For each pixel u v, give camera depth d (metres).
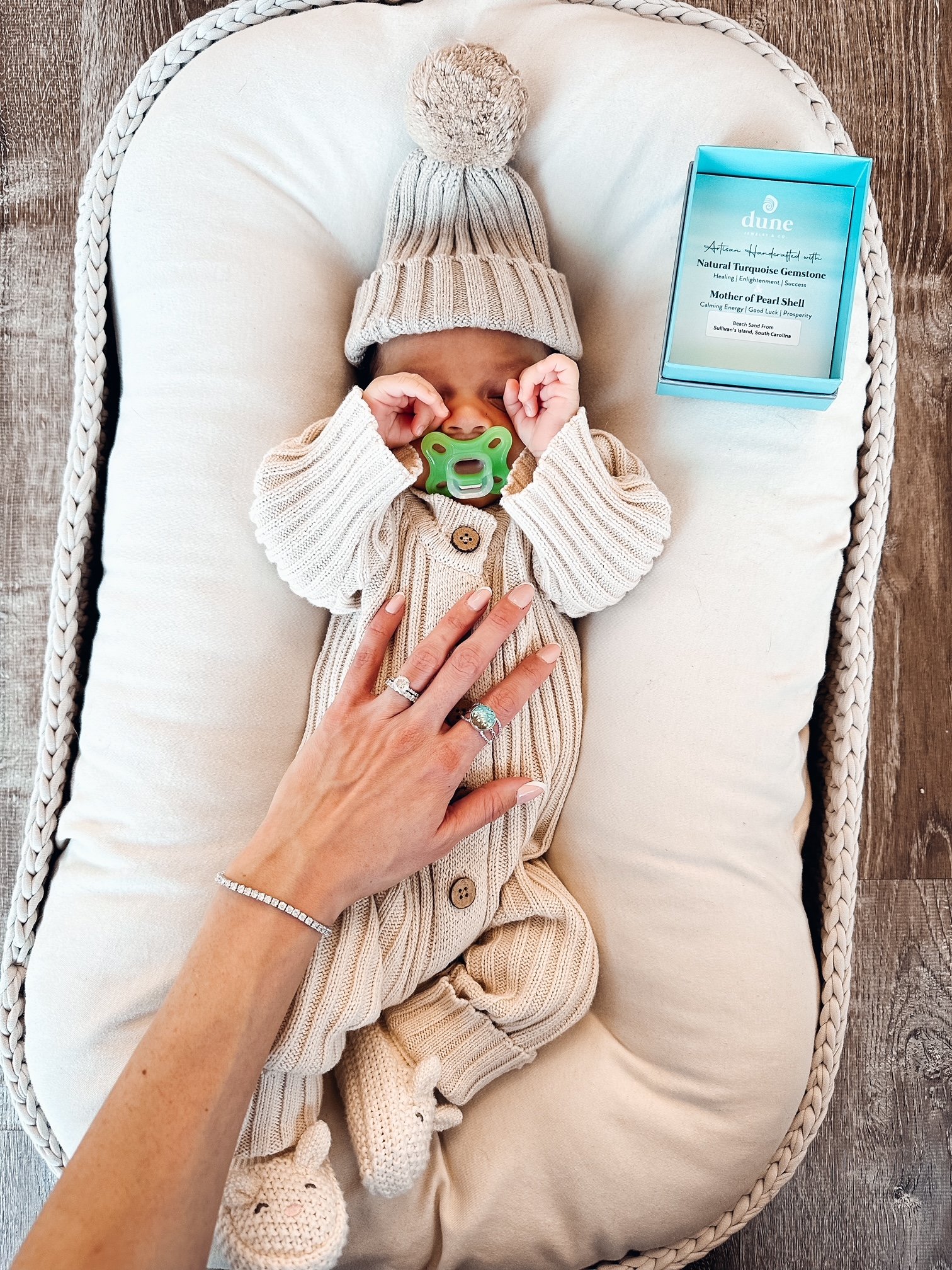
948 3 1.42
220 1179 0.73
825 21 1.42
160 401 1.08
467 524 1.05
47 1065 0.95
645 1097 1.00
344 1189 0.95
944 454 1.41
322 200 1.13
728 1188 1.00
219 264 1.09
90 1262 0.65
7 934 1.06
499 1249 0.97
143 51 1.41
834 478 1.07
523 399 1.01
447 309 1.02
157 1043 0.75
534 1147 0.99
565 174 1.13
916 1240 1.32
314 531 0.99
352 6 1.12
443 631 0.95
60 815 1.08
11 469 1.39
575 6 1.13
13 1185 1.30
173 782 1.01
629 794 1.04
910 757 1.39
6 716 1.37
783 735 1.04
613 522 1.00
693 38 1.10
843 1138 1.34
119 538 1.08
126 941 0.96
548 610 1.08
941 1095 1.35
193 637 1.04
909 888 1.38
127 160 1.11
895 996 1.36
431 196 1.10
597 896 1.06
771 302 0.98
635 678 1.06
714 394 1.04
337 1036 0.92
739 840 1.02
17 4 1.41
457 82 1.01
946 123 1.43
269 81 1.10
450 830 0.90
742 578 1.04
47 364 1.39
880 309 1.11
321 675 1.08
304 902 0.82
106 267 1.14
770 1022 0.99
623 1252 1.01
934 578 1.40
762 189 0.97
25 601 1.38
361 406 0.96
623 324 1.13
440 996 1.01
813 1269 1.32
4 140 1.40
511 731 1.03
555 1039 1.05
